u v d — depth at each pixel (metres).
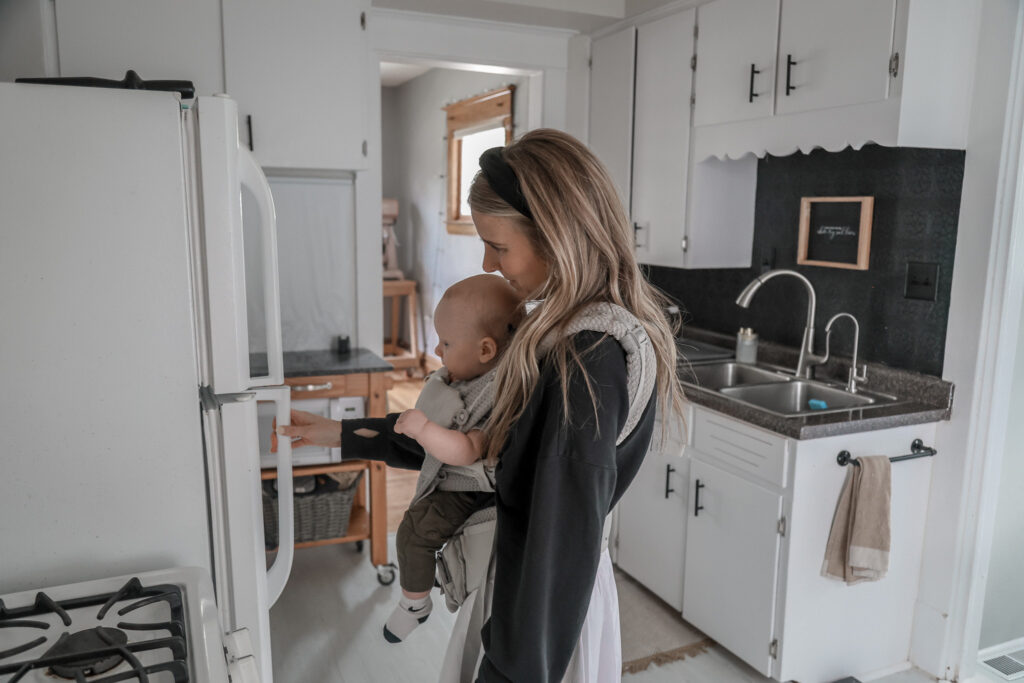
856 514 2.07
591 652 1.11
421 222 6.69
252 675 0.92
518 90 4.44
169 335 1.03
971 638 2.28
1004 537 2.37
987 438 2.15
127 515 1.05
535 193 0.93
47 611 0.93
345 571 2.97
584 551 0.88
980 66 2.07
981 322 2.12
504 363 0.97
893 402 2.30
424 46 3.15
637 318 0.99
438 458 1.08
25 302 0.96
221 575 1.25
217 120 1.13
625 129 3.20
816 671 2.20
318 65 2.64
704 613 2.42
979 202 2.10
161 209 1.00
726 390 2.51
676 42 2.86
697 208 2.86
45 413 0.99
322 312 3.15
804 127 2.30
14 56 2.31
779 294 2.90
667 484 2.56
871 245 2.49
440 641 2.50
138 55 2.41
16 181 0.94
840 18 2.15
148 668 0.80
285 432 1.33
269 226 1.29
